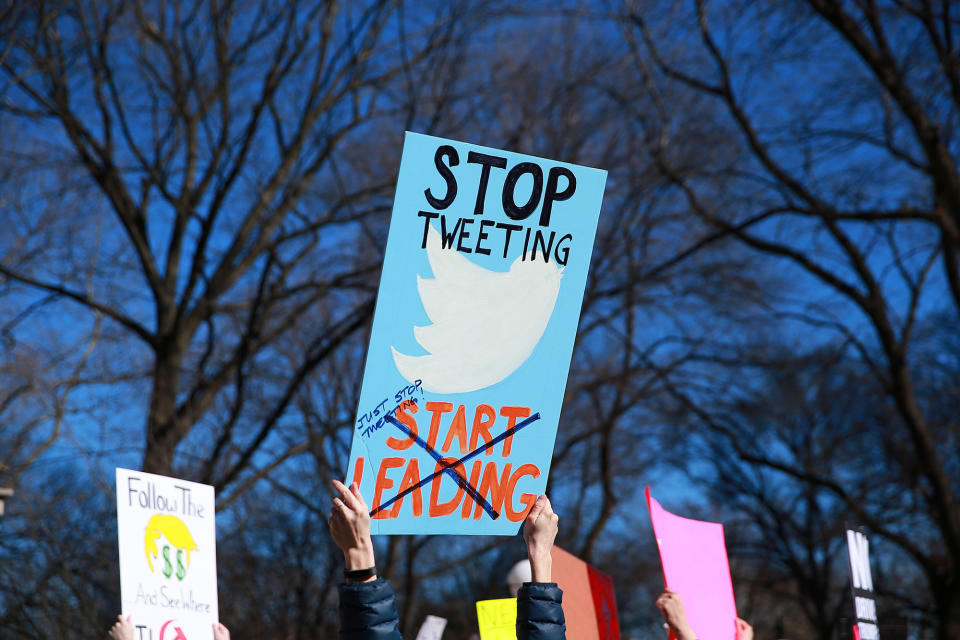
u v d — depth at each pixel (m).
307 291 19.75
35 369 15.44
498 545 23.44
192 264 18.34
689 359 23.19
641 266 21.83
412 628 25.23
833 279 21.11
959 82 18.59
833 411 27.89
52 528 14.32
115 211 18.77
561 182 4.03
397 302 3.80
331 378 21.69
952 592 21.52
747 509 31.67
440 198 3.86
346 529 3.29
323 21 19.03
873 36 19.20
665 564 4.62
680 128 21.06
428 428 3.81
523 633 3.46
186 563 4.50
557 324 4.02
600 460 25.78
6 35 16.09
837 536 29.11
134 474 4.40
